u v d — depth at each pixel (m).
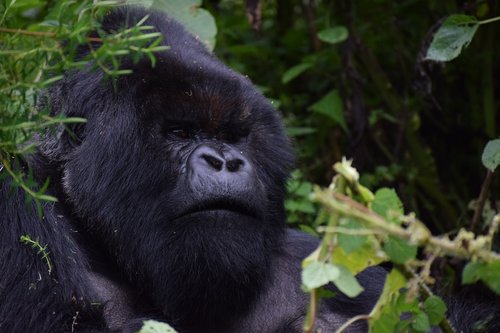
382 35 8.53
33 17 6.79
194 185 4.70
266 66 8.98
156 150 4.85
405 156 7.99
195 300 4.82
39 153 5.01
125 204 4.88
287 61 8.98
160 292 4.86
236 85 5.00
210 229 4.68
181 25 5.43
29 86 3.77
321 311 5.45
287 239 5.70
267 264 5.09
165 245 4.78
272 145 5.19
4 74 3.84
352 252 3.53
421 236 3.30
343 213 3.27
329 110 7.58
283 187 5.25
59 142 5.00
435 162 8.33
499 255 3.35
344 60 7.86
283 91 8.88
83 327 4.59
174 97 4.85
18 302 4.54
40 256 4.61
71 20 4.05
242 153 4.96
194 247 4.69
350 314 5.54
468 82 8.16
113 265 5.03
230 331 5.08
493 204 7.01
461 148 8.31
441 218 7.88
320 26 8.73
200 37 6.27
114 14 5.25
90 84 4.94
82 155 4.95
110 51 3.68
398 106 8.01
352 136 7.85
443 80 8.18
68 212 5.00
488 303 5.67
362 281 5.73
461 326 5.36
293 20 9.20
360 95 7.83
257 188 4.78
